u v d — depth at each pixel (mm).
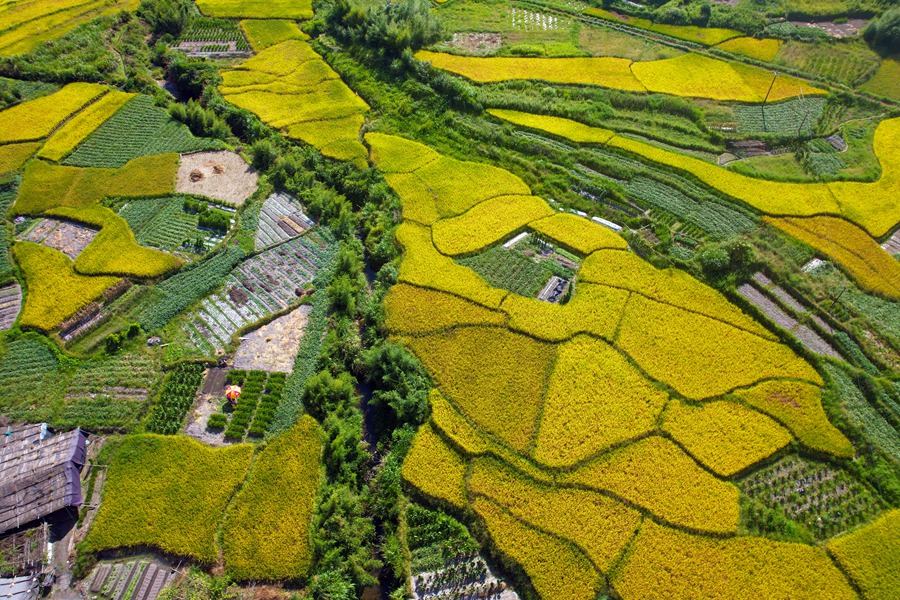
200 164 57844
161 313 42562
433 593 30031
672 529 31203
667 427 35594
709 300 43562
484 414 36625
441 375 38875
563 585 29453
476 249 48406
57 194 52562
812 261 47344
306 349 40719
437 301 43875
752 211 51875
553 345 40500
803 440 35125
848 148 59188
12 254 46844
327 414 36844
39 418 35938
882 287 44594
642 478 33250
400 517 32594
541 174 56938
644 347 40031
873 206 51906
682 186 54469
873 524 31734
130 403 37062
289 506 32625
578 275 45812
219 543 31328
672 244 48719
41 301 42375
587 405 36688
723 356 39531
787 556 30219
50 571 29781
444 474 34031
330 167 57812
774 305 43438
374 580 30297
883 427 36375
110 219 50125
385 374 38000
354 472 34750
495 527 31609
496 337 41188
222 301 44156
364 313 43719
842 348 40406
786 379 38375
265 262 47438
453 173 57031
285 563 30438
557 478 33469
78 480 33031
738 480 33688
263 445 35312
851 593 29094
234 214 51938
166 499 32656
